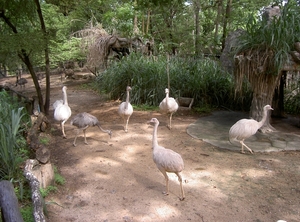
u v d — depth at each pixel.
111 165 4.63
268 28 5.44
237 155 4.98
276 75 5.70
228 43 9.60
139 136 6.13
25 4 7.32
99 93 11.45
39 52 7.18
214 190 3.80
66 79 17.11
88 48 13.67
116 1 15.02
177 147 5.42
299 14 5.65
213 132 6.25
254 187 3.87
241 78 5.92
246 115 7.86
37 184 3.17
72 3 9.48
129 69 9.27
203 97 8.88
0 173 3.86
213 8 13.22
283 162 4.63
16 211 2.39
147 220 3.17
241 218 3.20
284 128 6.42
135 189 3.85
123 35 13.20
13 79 18.58
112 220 3.16
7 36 6.58
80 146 5.51
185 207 3.42
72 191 3.79
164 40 12.98
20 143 4.86
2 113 4.98
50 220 3.13
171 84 8.90
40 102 7.83
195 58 10.43
